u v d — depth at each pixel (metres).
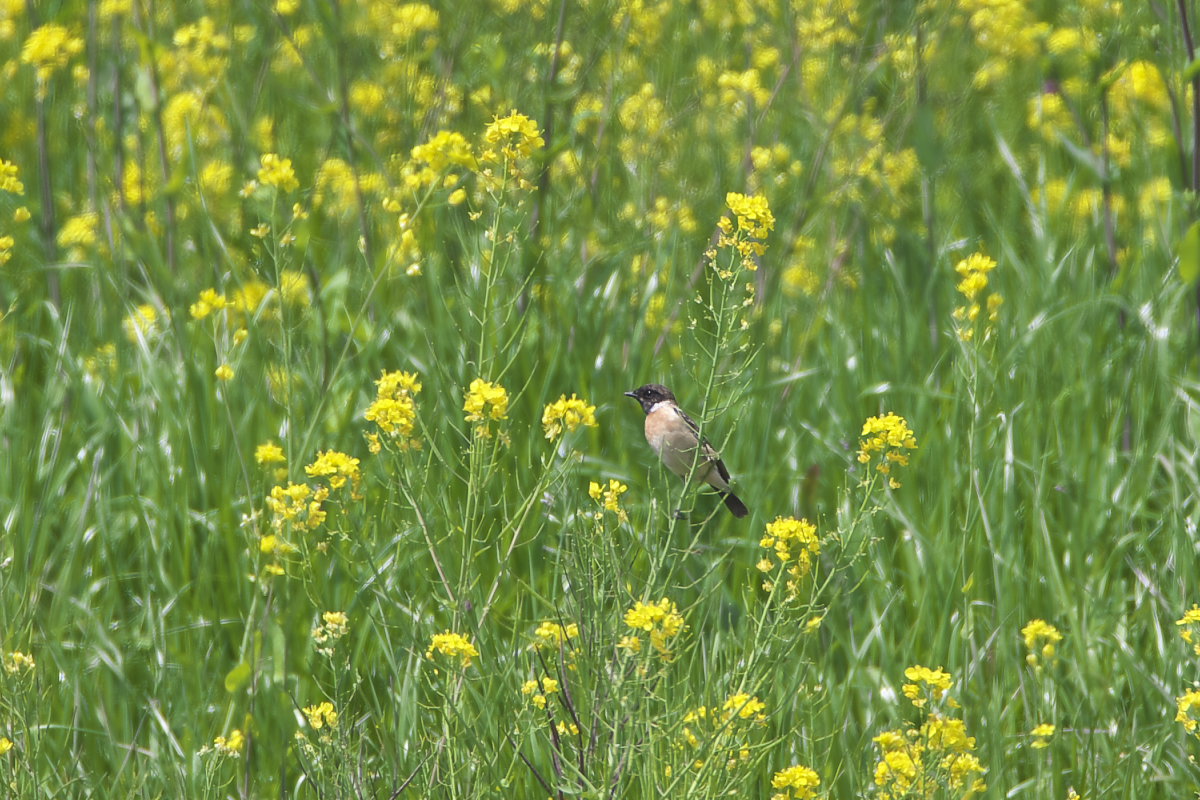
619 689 6.63
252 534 8.45
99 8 14.05
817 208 12.96
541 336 10.94
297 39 14.27
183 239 12.30
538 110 12.16
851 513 9.91
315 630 7.39
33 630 8.94
